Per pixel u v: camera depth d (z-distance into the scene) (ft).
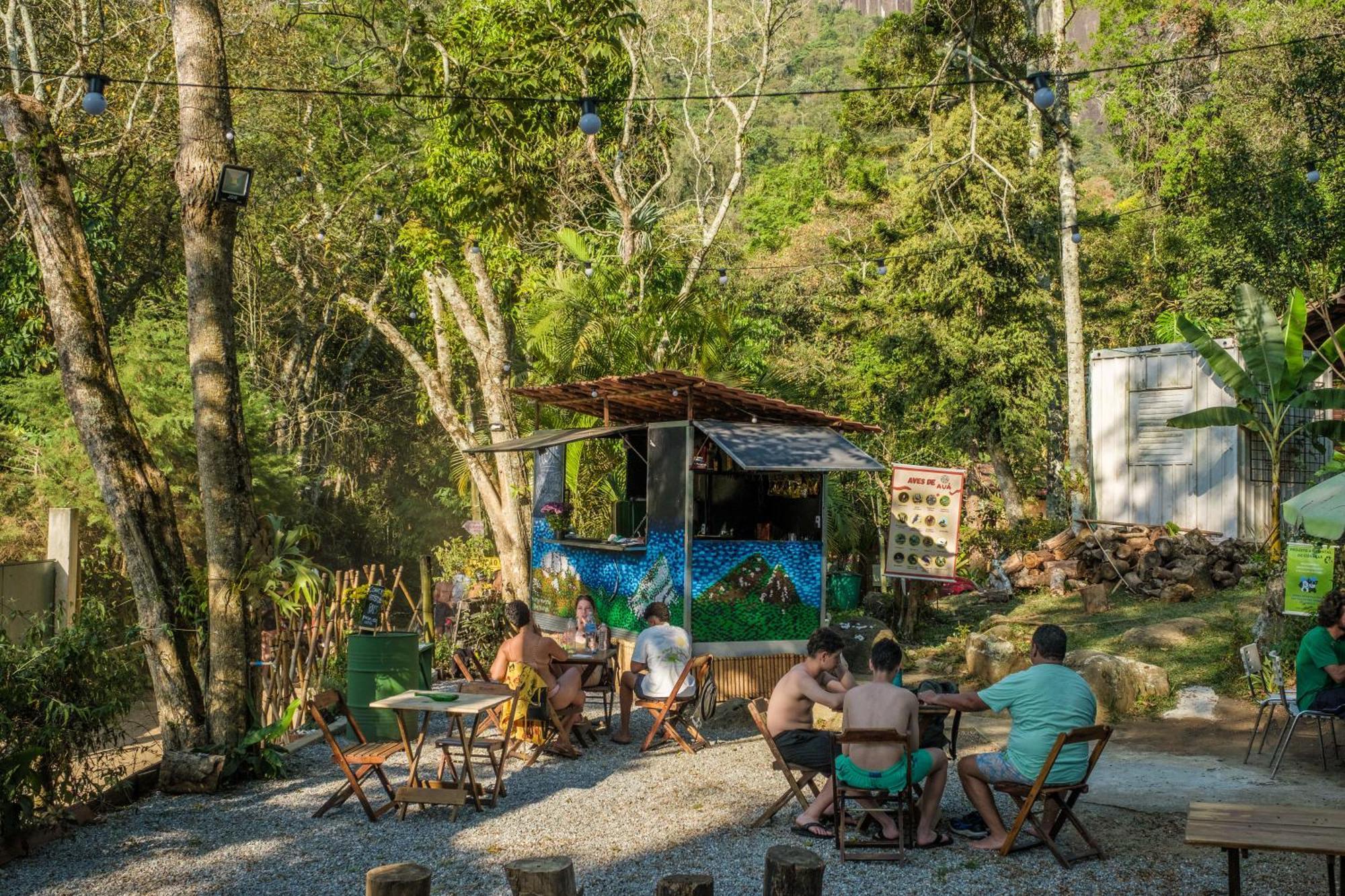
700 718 36.14
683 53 83.10
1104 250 111.86
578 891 19.93
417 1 59.36
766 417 40.93
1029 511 102.63
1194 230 100.42
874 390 98.12
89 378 29.27
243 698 29.30
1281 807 17.76
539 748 30.73
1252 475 60.03
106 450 29.30
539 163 64.34
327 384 131.23
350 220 104.47
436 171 64.54
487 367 64.95
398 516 131.85
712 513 42.65
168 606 29.50
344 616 40.37
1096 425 65.98
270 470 73.46
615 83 74.02
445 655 49.60
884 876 20.58
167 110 82.12
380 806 26.43
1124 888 19.61
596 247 79.61
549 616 46.70
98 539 59.36
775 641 38.17
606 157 79.82
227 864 22.30
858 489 78.38
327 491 127.13
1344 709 25.89
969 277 87.40
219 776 27.91
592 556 43.09
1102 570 56.70
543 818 25.05
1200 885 19.58
